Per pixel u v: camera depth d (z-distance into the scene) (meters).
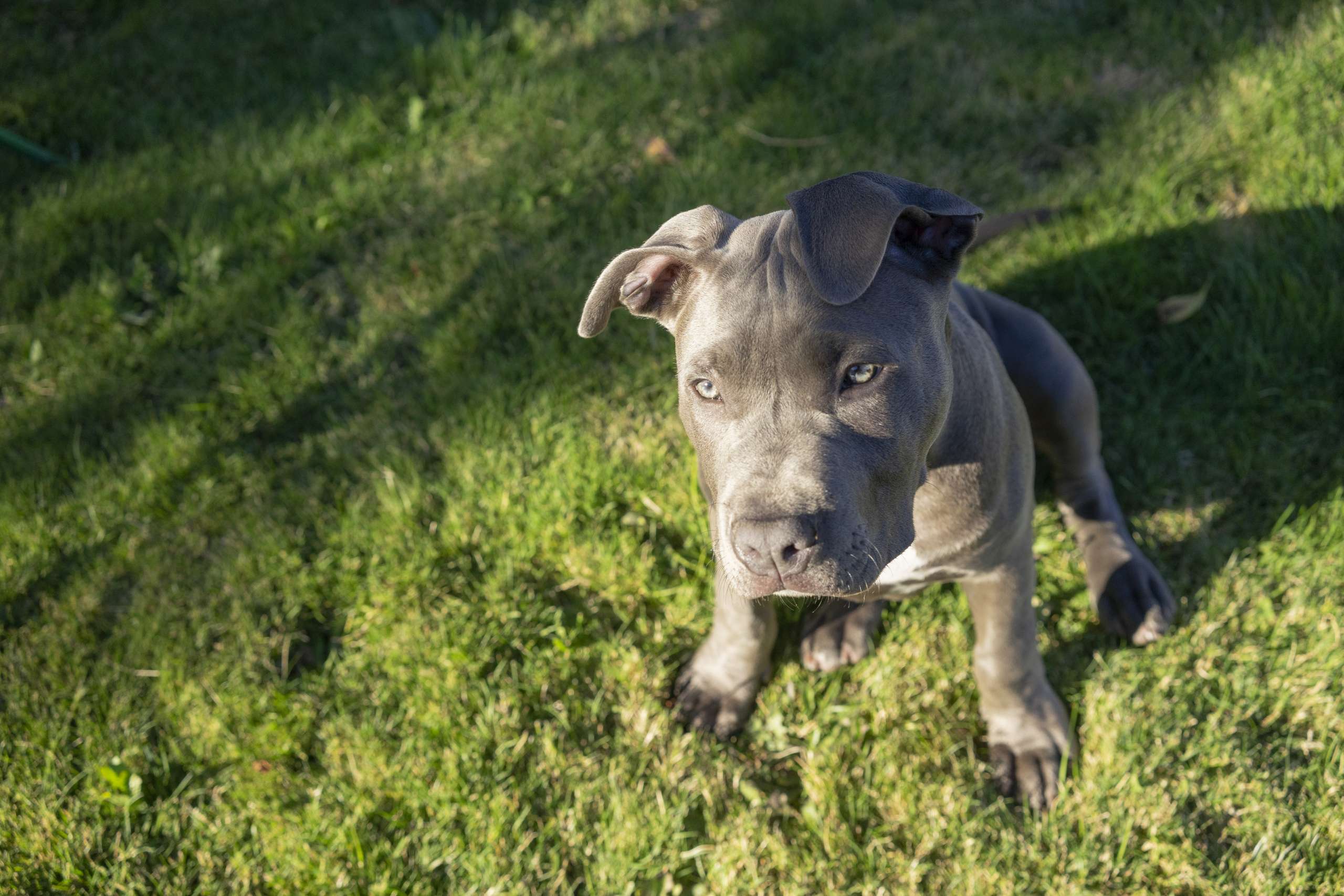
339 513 1.21
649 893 1.03
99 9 1.63
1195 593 1.12
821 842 1.04
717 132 1.43
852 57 1.45
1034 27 1.46
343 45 1.55
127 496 1.23
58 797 1.08
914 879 1.02
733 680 1.09
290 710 1.11
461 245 1.37
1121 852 1.01
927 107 1.41
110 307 1.34
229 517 1.22
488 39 1.54
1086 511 1.14
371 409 1.28
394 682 1.12
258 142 1.46
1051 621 1.13
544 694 1.11
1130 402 1.22
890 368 0.87
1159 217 1.29
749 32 1.48
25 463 1.25
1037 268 1.28
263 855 1.06
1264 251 1.25
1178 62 1.39
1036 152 1.38
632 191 1.38
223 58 1.55
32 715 1.12
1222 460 1.19
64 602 1.17
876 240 0.83
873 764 1.07
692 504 1.18
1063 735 1.06
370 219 1.40
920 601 1.13
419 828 1.06
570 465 1.21
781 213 0.90
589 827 1.06
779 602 1.07
